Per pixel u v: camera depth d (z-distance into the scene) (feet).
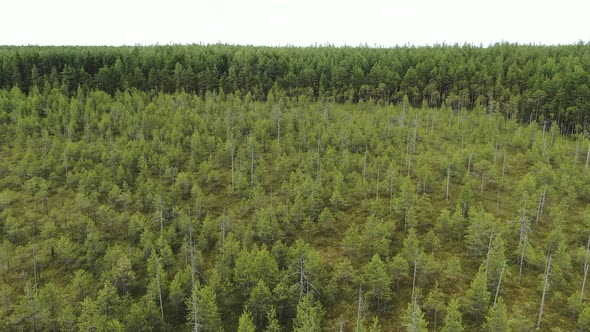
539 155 353.92
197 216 288.30
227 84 587.68
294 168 349.00
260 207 290.76
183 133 405.18
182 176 319.68
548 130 467.52
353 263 248.93
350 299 227.40
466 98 526.98
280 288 210.18
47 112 434.30
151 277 230.89
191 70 581.53
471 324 205.36
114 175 330.54
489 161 338.75
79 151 361.92
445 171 334.03
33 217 295.07
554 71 522.88
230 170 361.71
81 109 445.37
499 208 293.02
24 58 570.46
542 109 470.80
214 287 217.97
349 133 386.11
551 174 306.55
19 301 231.09
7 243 258.57
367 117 455.63
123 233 283.59
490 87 521.24
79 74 561.43
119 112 439.63
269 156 378.32
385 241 243.60
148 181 313.32
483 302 201.05
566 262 222.28
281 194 321.11
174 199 308.81
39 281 247.50
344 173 327.06
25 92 534.37
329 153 346.13
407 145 378.12
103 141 382.22
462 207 272.51
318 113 461.37
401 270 223.71
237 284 224.74
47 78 557.33
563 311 209.97
